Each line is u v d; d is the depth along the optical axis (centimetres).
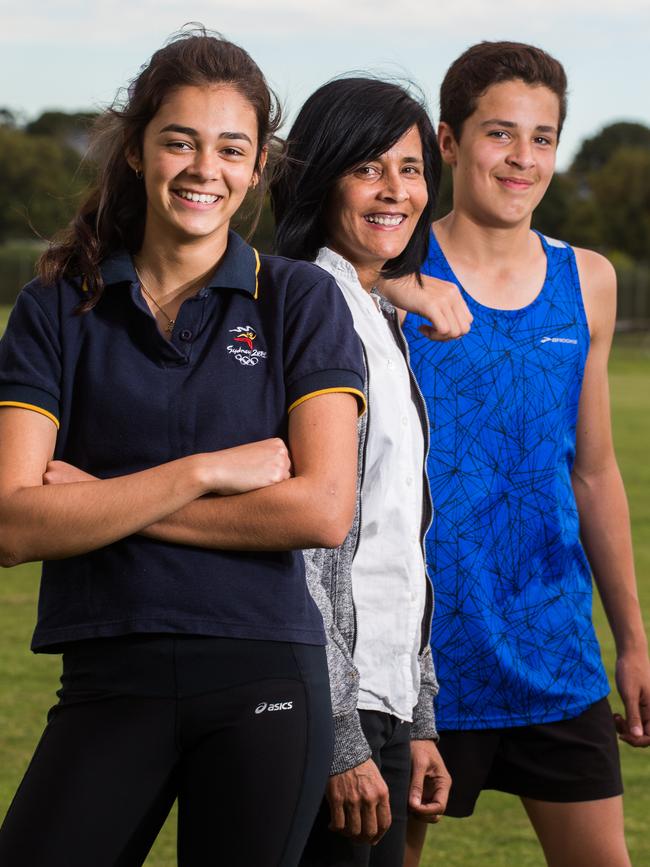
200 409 270
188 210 274
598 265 398
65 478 266
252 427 272
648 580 974
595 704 382
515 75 379
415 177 340
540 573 378
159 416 269
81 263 277
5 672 710
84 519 259
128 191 284
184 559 264
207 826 261
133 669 262
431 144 345
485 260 386
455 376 375
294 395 275
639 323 5531
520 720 373
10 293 5956
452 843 503
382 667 309
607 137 11400
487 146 379
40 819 252
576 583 385
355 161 331
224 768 260
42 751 263
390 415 314
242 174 278
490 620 371
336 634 290
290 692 264
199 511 263
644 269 5719
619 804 382
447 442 373
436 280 361
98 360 272
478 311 381
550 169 385
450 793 375
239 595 265
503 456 374
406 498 314
